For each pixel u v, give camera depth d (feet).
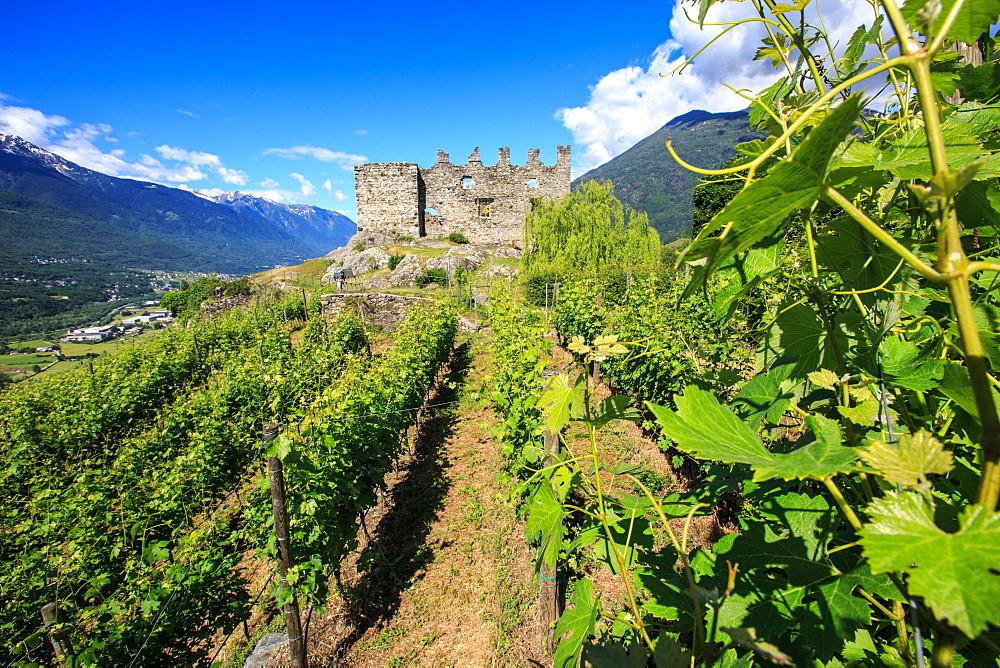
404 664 12.67
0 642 12.48
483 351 44.47
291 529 13.21
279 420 26.32
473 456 23.75
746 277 2.88
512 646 12.51
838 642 2.35
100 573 14.23
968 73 2.61
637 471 3.93
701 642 2.06
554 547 3.55
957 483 2.49
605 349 3.00
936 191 1.27
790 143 2.51
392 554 16.84
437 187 98.27
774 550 2.79
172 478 17.62
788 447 3.22
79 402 31.22
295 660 12.07
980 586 1.14
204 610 12.25
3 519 17.26
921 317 2.37
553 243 58.54
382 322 59.82
